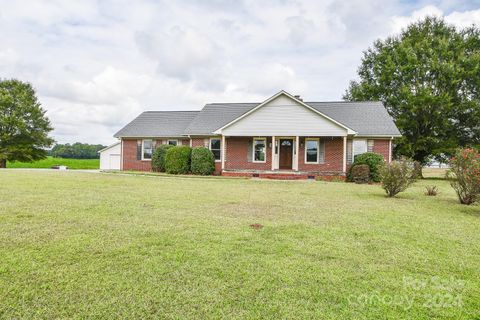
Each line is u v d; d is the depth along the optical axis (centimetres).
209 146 2267
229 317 265
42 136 3288
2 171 1922
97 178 1534
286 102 1970
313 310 280
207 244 459
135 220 604
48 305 278
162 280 334
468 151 961
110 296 296
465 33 2708
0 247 426
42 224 553
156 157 2269
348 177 1845
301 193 1125
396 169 1083
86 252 413
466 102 2455
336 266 385
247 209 761
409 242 501
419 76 2611
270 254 423
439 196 1150
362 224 621
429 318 271
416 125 2531
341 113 2188
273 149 2017
